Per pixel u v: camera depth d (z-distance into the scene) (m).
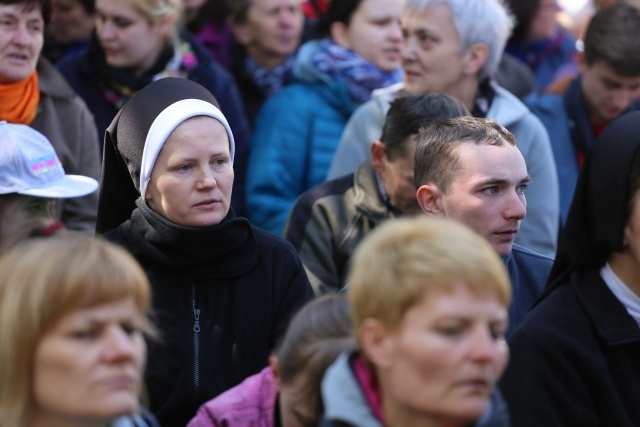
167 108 10.13
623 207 8.60
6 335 6.45
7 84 13.30
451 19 14.55
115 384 6.48
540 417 8.38
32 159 11.23
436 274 6.38
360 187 12.58
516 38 20.70
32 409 6.55
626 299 8.76
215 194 10.01
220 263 10.08
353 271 6.77
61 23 17.81
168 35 16.12
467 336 6.38
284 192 16.66
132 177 10.38
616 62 15.57
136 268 6.75
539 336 8.58
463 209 9.90
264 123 17.00
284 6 19.30
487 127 10.25
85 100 15.88
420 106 11.74
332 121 16.95
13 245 7.15
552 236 14.37
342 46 17.30
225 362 9.91
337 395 6.86
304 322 7.89
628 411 8.59
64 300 6.43
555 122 16.36
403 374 6.46
